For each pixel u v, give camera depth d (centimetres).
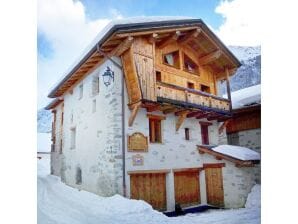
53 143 1103
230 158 827
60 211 623
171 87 777
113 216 606
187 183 850
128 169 718
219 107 913
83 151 855
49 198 724
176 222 623
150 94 721
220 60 953
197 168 880
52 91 983
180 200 816
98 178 759
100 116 782
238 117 1045
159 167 780
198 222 638
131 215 616
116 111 724
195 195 861
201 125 954
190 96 824
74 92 962
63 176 963
